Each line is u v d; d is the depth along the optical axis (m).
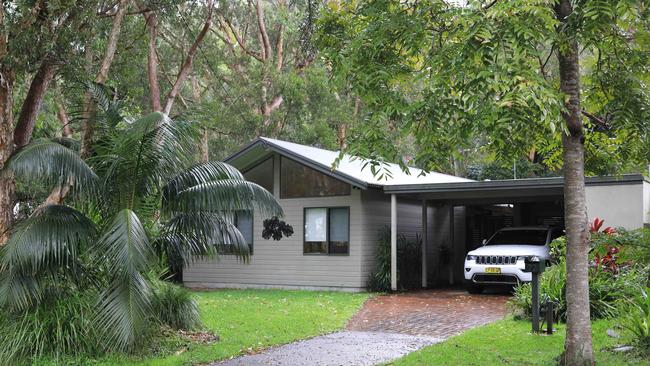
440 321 11.41
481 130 6.30
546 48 7.42
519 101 5.48
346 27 7.82
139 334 7.67
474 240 21.78
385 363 7.75
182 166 9.06
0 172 8.33
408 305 13.73
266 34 28.84
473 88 5.89
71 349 7.88
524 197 17.55
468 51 5.93
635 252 8.42
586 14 5.87
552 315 9.67
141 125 8.38
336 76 7.46
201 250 9.30
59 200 9.56
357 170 17.84
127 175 8.70
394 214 16.52
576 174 6.78
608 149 8.22
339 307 13.27
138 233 7.70
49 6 10.42
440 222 20.41
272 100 28.52
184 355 8.16
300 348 8.81
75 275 8.42
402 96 7.07
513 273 14.87
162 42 24.59
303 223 17.83
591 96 7.96
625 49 7.62
